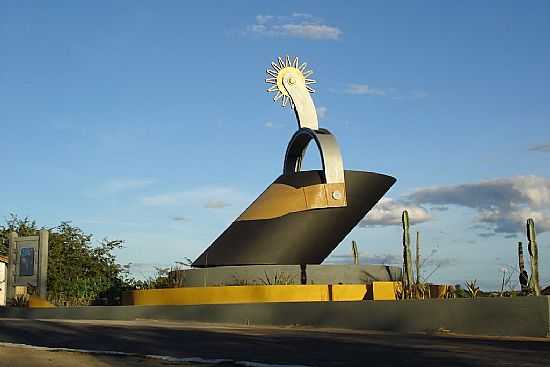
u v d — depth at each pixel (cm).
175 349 1630
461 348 1495
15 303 3441
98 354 1533
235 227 2886
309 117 3002
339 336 1823
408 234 2431
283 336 1836
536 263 2081
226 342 1725
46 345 1811
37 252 3503
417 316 1955
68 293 4194
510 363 1262
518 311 1781
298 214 2797
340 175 2838
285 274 2697
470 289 2270
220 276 2723
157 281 2992
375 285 2545
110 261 4719
